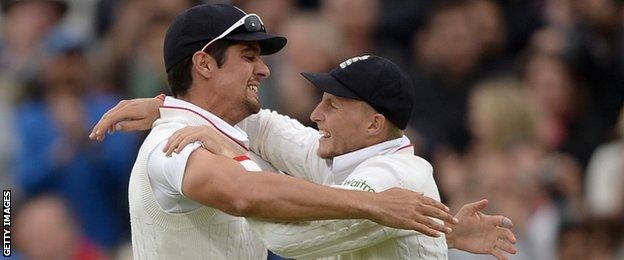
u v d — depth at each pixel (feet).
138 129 77.15
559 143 133.28
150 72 127.75
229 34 74.49
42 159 122.11
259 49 75.77
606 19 141.69
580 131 134.62
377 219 69.51
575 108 136.05
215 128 74.54
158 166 72.54
